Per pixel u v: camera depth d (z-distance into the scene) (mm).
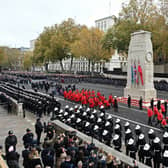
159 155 13938
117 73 77875
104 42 68062
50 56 95312
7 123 24922
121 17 64375
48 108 29516
